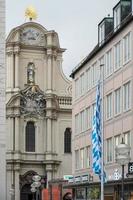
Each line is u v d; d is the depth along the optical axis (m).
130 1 47.53
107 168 49.38
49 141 88.31
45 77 90.25
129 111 44.28
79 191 59.19
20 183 86.62
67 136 89.62
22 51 89.88
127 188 43.53
